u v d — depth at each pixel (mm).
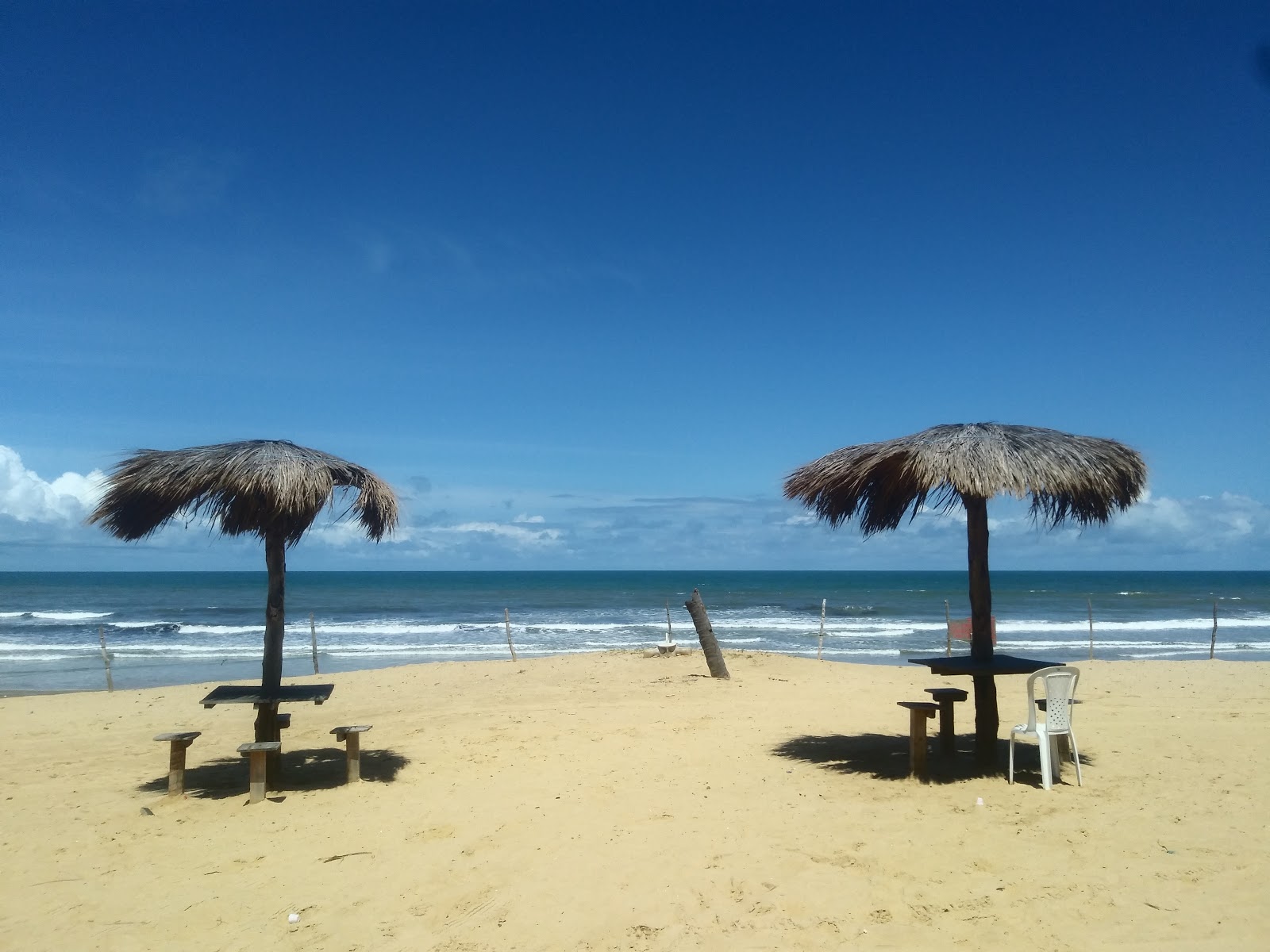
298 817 6188
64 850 5555
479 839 5613
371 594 64625
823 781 6852
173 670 21234
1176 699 11109
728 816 5938
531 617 39844
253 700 6699
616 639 29219
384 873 5043
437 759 8031
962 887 4570
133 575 138875
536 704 11508
